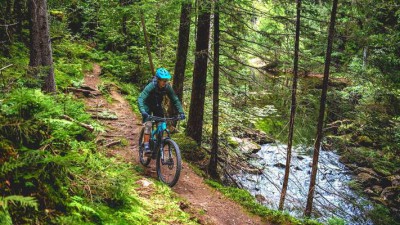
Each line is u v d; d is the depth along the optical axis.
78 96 12.09
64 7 19.62
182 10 10.96
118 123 10.66
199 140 11.00
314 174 9.39
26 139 3.86
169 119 6.69
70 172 4.32
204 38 10.00
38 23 8.48
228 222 6.43
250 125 16.17
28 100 4.07
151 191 6.25
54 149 4.13
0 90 5.68
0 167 3.23
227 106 12.95
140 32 17.52
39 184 3.47
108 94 13.31
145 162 7.61
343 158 14.45
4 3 12.73
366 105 10.16
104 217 4.16
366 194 12.17
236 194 7.93
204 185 8.04
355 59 11.70
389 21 11.76
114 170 6.02
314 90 10.19
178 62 11.70
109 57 17.42
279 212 7.53
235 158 12.55
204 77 10.45
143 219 4.78
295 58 9.15
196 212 6.21
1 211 2.72
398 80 9.09
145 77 16.11
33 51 8.67
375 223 9.69
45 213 3.32
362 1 8.63
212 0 8.30
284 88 9.71
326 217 9.91
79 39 19.28
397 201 11.86
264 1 9.44
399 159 13.25
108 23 17.95
